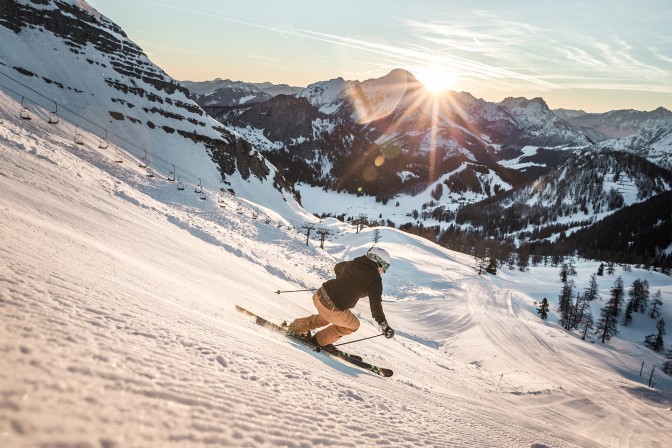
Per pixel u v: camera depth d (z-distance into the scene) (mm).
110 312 2387
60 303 2123
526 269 162125
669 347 101938
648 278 152125
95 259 4770
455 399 6703
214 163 102688
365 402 3041
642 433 38312
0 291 1897
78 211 9508
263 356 3094
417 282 95000
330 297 5152
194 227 21281
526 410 13719
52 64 90188
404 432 2516
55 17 97250
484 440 3434
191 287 6539
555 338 81875
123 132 88062
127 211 13711
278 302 10562
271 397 2062
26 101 58719
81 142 47312
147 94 101625
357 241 110250
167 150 94812
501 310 89875
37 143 20828
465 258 137375
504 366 54406
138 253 7891
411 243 128750
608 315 99812
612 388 58125
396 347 14094
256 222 53500
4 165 10719
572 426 26719
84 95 88938
